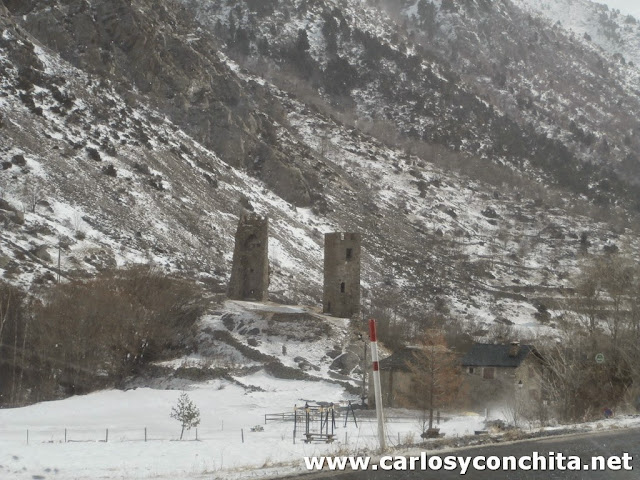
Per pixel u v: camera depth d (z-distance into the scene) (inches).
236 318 3988.7
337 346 3814.0
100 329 3361.2
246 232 4608.8
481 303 6771.7
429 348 2613.2
